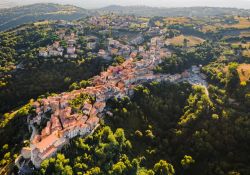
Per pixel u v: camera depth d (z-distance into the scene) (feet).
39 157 546.26
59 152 574.15
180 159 629.92
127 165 578.66
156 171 589.32
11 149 629.92
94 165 560.20
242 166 574.56
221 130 651.66
